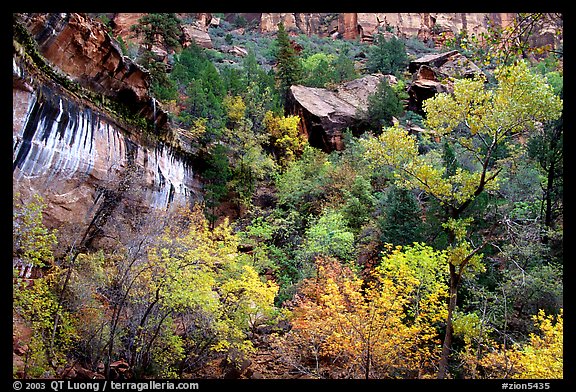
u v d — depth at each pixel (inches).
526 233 602.5
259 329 657.6
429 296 473.1
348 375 489.7
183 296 448.1
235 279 574.6
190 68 1451.8
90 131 637.9
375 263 764.6
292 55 1788.9
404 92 1649.9
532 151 755.4
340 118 1480.1
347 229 887.1
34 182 537.0
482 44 335.6
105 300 529.3
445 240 677.9
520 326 552.7
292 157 1338.6
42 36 575.2
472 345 502.6
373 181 1116.5
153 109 835.4
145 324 484.7
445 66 1786.4
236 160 1184.2
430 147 1175.0
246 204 1101.1
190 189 989.2
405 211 765.3
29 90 507.8
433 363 492.4
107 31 716.7
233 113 1306.6
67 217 581.3
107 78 706.8
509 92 409.1
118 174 694.5
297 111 1519.4
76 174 602.9
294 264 839.1
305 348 559.5
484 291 558.3
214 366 552.1
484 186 447.8
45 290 394.0
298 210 1093.1
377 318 448.5
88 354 460.8
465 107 445.4
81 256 497.4
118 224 631.2
